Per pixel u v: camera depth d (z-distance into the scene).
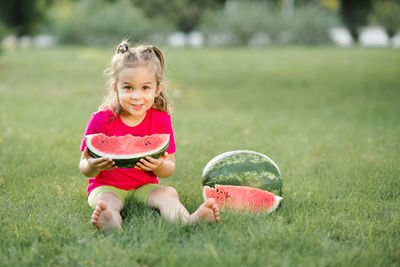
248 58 21.14
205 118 9.30
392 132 7.79
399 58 21.19
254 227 3.38
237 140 7.02
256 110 10.66
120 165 3.43
